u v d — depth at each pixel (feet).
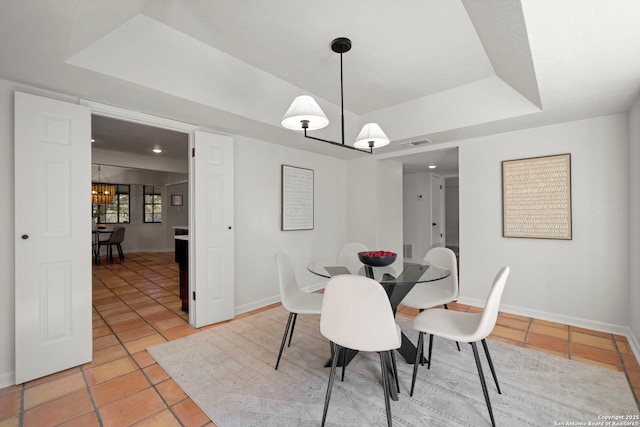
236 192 10.97
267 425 5.05
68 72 6.05
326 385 6.23
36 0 4.13
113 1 5.04
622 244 8.65
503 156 10.69
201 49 7.34
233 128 10.05
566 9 4.26
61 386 6.25
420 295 8.20
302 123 6.38
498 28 5.60
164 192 29.68
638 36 4.86
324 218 14.58
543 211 9.86
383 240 15.20
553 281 9.78
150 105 7.88
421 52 7.61
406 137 11.25
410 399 5.72
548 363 7.01
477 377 6.46
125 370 6.89
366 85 9.51
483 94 9.23
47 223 6.67
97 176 25.18
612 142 8.78
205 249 9.61
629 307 8.50
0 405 5.62
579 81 6.61
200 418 5.26
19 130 6.31
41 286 6.59
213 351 7.82
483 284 11.20
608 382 6.19
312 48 7.46
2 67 5.86
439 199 23.20
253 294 11.53
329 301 5.02
